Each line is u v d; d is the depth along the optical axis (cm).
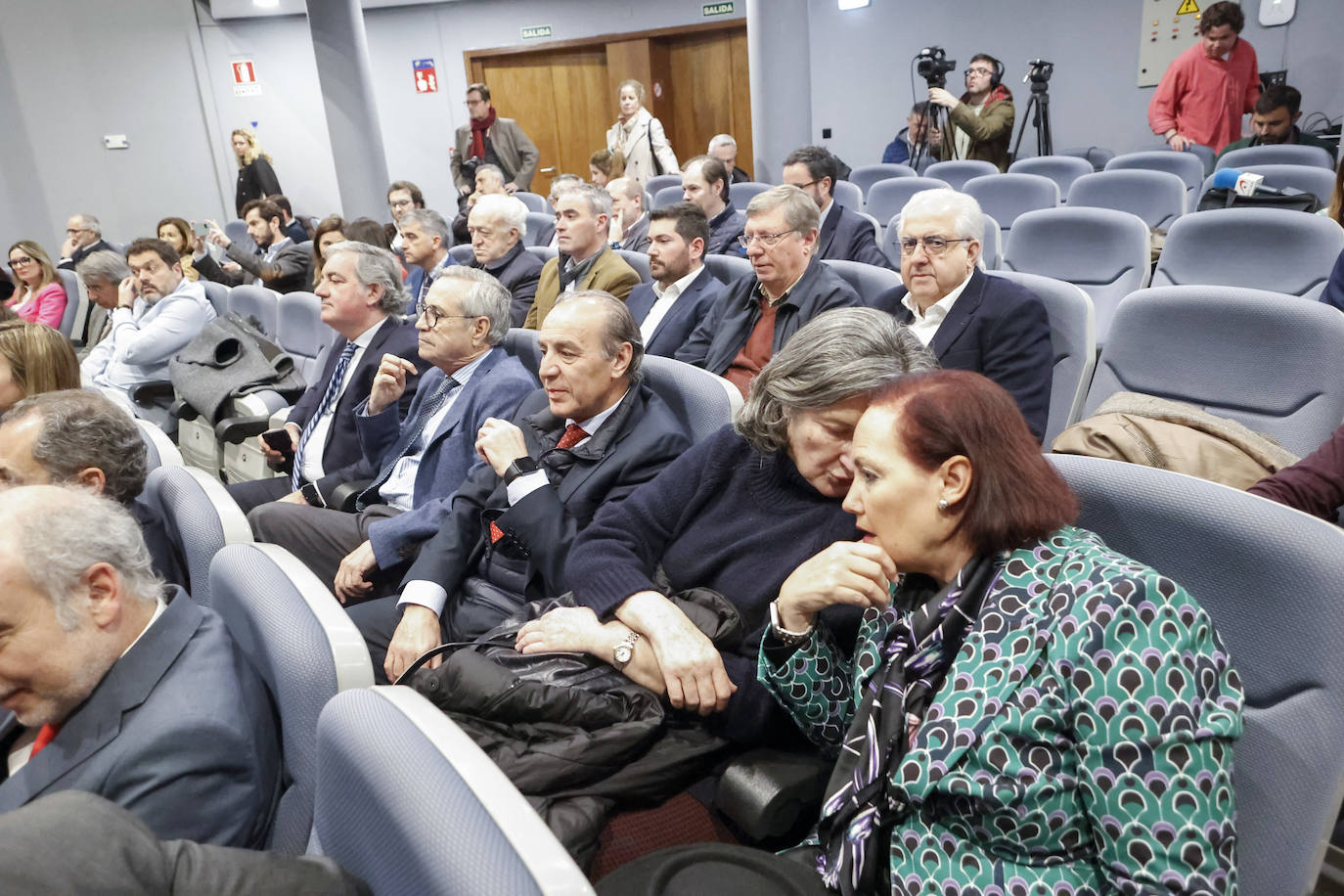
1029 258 325
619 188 459
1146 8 702
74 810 66
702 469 150
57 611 97
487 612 182
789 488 143
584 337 178
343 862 81
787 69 637
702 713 125
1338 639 89
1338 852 117
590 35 944
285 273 516
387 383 235
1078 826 87
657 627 129
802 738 134
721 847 103
